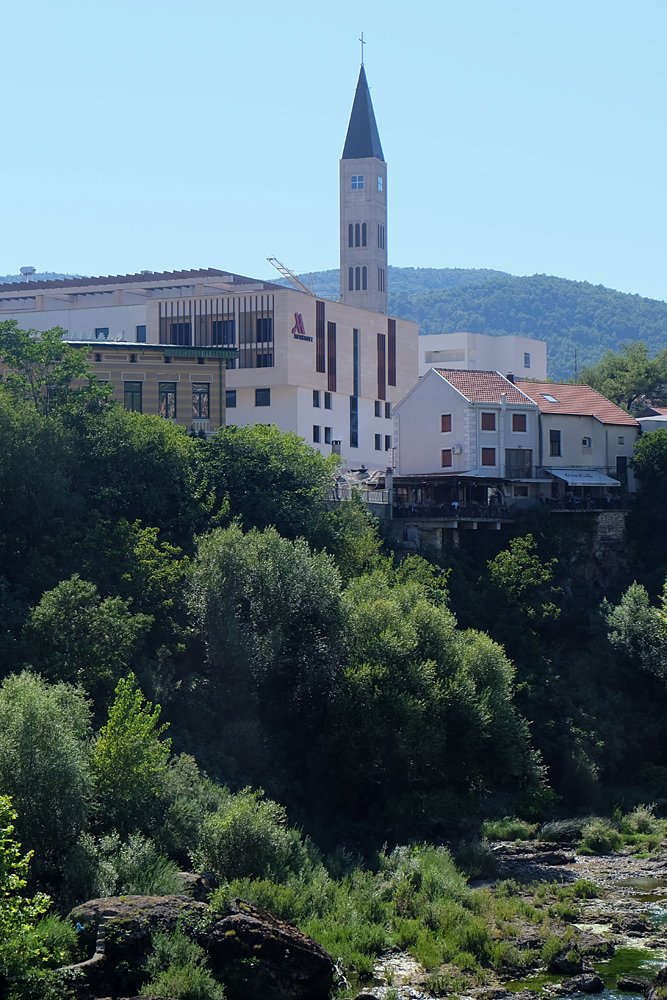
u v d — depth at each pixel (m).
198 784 79.88
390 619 98.88
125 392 145.00
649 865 91.25
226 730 91.75
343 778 92.94
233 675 94.69
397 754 92.88
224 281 199.62
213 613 95.94
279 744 95.12
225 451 122.12
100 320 197.38
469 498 145.50
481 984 65.75
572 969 67.56
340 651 96.56
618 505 146.50
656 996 62.19
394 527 135.88
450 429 148.38
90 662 86.19
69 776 69.31
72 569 97.56
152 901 63.62
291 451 126.75
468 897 77.50
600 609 129.38
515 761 100.38
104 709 85.94
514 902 77.69
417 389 151.62
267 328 175.38
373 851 87.75
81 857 67.75
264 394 177.00
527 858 92.44
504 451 148.50
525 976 67.19
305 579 98.88
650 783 116.00
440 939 70.94
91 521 104.75
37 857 68.00
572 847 97.19
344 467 175.50
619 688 124.62
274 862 74.56
